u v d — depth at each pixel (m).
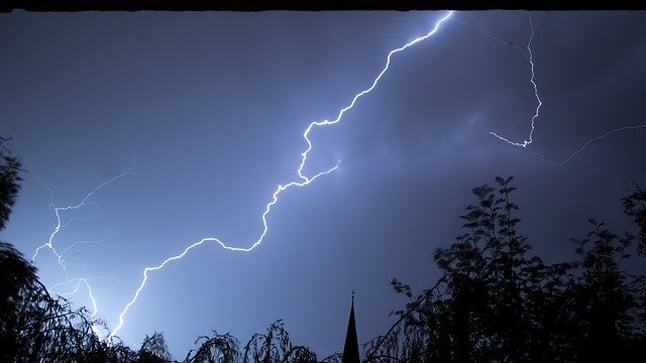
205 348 6.39
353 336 31.34
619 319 5.93
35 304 6.08
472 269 6.38
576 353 5.82
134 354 6.39
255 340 6.48
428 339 5.91
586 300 6.04
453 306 5.98
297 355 6.29
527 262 6.54
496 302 6.03
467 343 5.80
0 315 5.81
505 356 5.86
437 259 6.75
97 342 6.04
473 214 7.04
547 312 5.99
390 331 6.19
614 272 6.38
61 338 5.87
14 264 6.21
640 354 5.58
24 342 5.70
